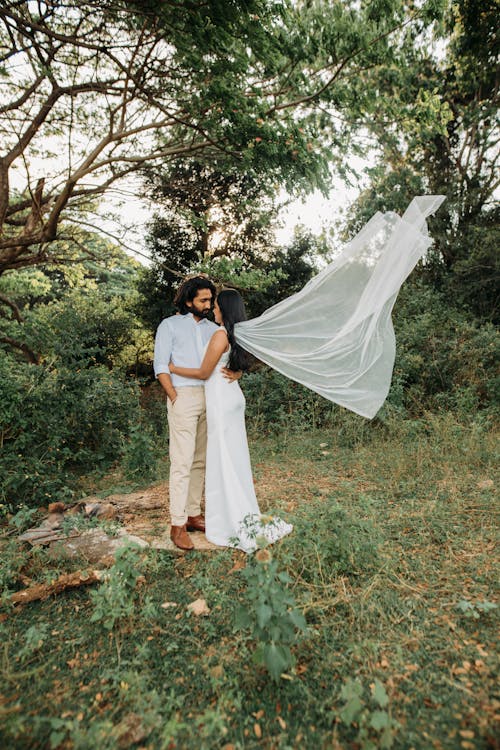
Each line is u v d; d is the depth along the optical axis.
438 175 13.25
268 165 6.97
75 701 1.94
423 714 1.78
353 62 6.90
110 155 8.10
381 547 3.07
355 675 2.01
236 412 3.43
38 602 2.73
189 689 1.98
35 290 13.77
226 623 2.43
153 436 6.84
